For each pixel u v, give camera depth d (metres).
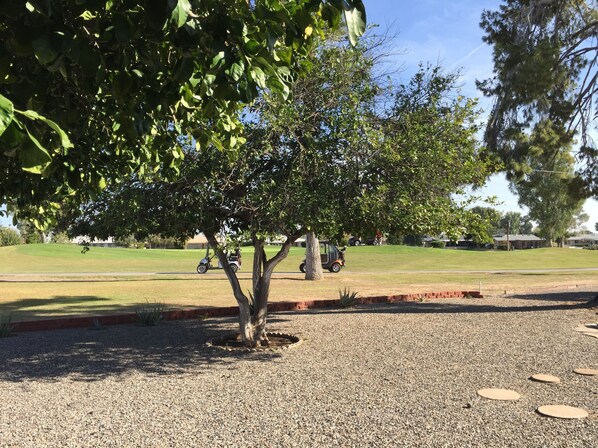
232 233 8.26
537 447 4.58
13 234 70.25
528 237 121.12
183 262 43.81
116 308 14.91
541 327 11.49
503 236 123.25
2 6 2.21
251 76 2.86
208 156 7.89
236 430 5.05
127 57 2.98
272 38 2.69
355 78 8.72
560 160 17.34
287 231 8.69
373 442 4.70
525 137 16.14
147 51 3.04
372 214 8.05
